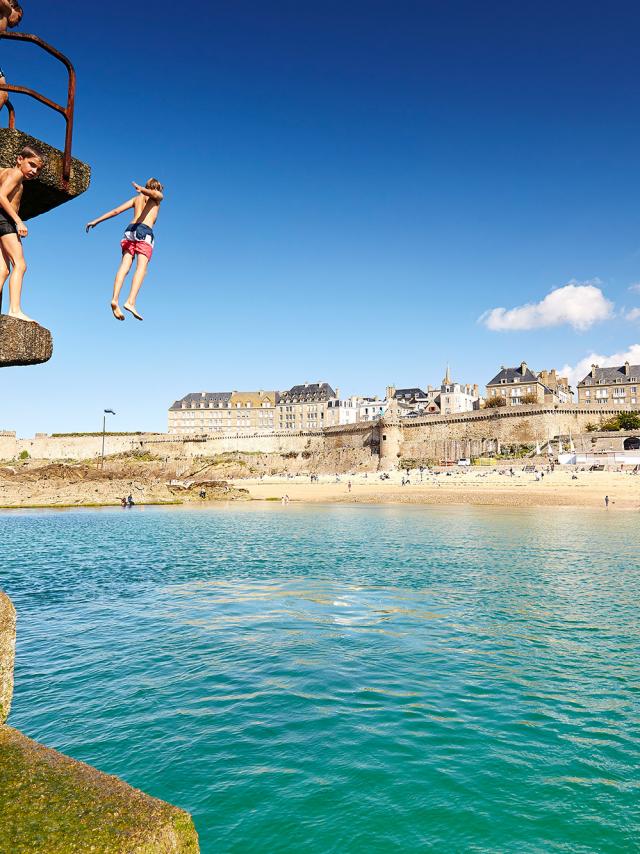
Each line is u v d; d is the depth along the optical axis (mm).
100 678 11727
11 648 4484
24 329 4414
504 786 7762
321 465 132250
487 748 8781
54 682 11508
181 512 64938
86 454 150750
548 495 66375
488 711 10078
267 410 166500
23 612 17703
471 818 7082
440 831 6844
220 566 26359
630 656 12945
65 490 82375
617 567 24844
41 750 4004
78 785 3570
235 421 167250
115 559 29141
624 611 16969
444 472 98000
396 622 15969
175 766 8242
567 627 15305
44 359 4578
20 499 77375
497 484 79062
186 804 7352
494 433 110875
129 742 8953
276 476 126312
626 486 69812
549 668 12195
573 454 93000
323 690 11047
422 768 8203
